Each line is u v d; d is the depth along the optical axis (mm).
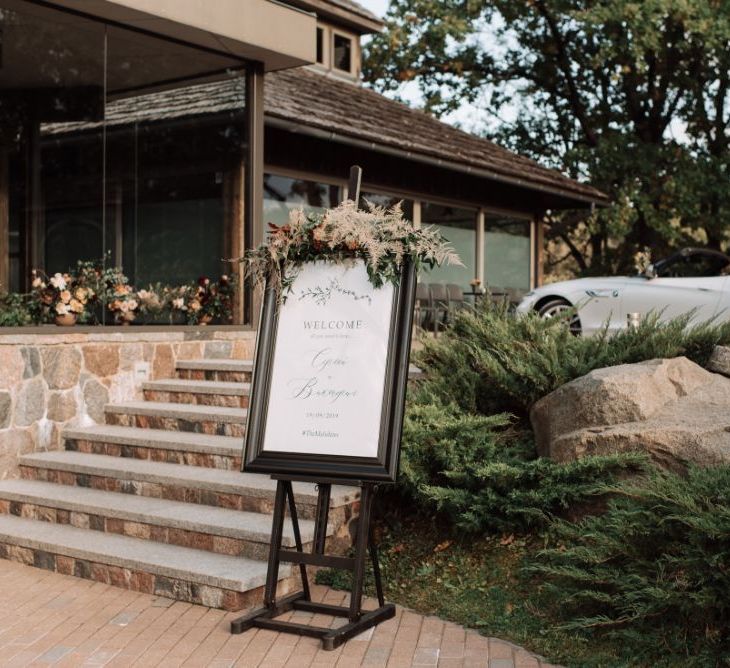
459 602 5086
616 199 20203
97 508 6148
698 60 20812
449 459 5949
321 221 4898
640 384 5750
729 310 10367
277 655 4391
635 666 4207
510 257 15625
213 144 8914
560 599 4742
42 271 8312
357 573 4691
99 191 8469
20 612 5062
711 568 4250
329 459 4703
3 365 7016
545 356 6664
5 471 7047
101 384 7715
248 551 5461
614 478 5434
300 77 13695
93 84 8141
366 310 4855
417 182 13422
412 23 22156
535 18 22359
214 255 8961
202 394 7664
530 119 24547
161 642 4574
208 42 8391
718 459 5145
